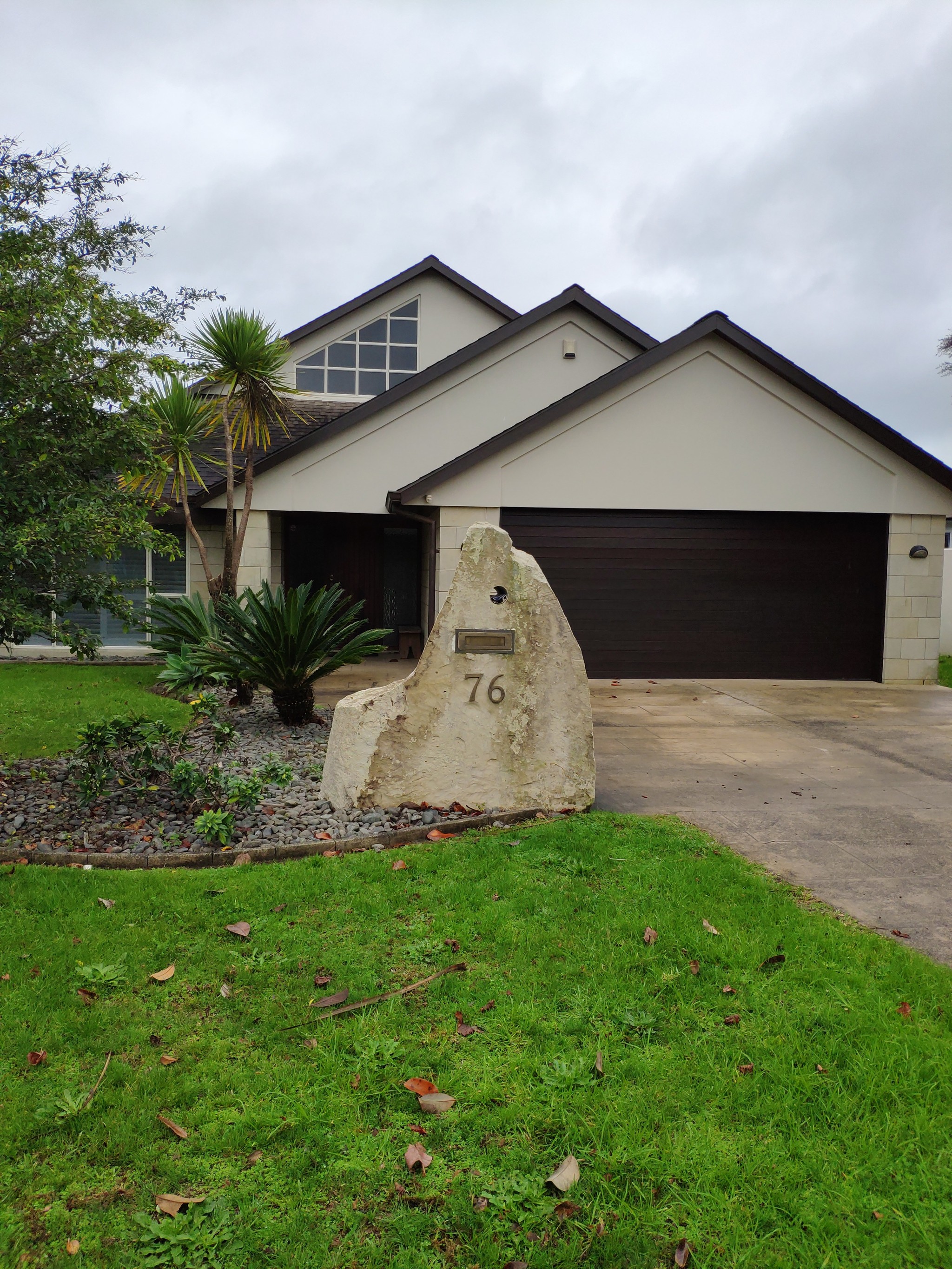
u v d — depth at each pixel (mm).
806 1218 2279
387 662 14609
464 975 3562
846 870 4930
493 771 5941
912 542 12922
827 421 12609
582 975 3549
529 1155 2531
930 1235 2215
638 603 12844
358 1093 2799
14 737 7938
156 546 6121
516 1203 2352
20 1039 3020
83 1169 2449
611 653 12898
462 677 5898
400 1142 2588
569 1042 3072
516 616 5953
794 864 5023
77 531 5457
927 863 5066
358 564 16344
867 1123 2633
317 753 7527
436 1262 2170
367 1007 3314
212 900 4238
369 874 4633
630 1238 2236
